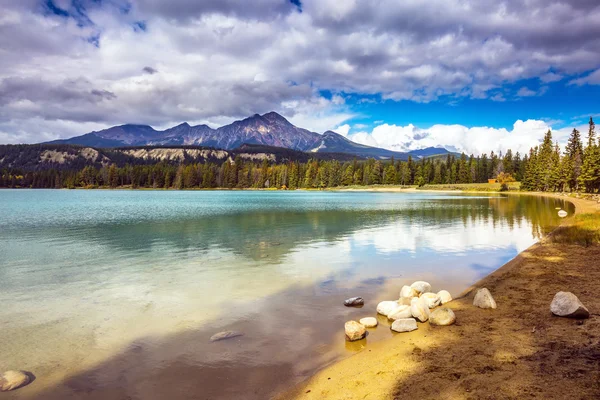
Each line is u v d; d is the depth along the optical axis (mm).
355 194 149750
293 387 7082
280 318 11000
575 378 6355
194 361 8305
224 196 129125
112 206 70188
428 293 12094
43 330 10258
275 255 21328
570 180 110250
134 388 7223
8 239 28297
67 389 7215
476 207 62844
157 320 10945
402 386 6723
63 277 16469
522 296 12070
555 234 25547
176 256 21203
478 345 8320
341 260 19781
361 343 9070
